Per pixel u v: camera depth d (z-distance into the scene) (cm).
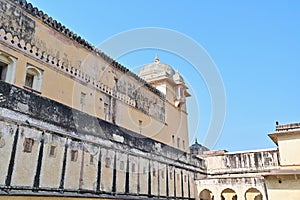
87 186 1479
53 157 1323
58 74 1764
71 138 1442
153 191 2038
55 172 1316
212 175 2973
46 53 1705
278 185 1841
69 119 1459
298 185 1788
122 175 1758
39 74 1639
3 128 1127
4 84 1169
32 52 1612
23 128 1208
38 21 1692
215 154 3045
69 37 1905
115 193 1662
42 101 1329
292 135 1991
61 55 1816
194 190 2675
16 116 1188
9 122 1153
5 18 1482
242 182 2509
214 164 3011
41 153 1266
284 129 2027
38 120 1284
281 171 1850
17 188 1130
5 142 1123
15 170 1139
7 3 1508
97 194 1530
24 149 1195
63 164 1366
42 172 1252
